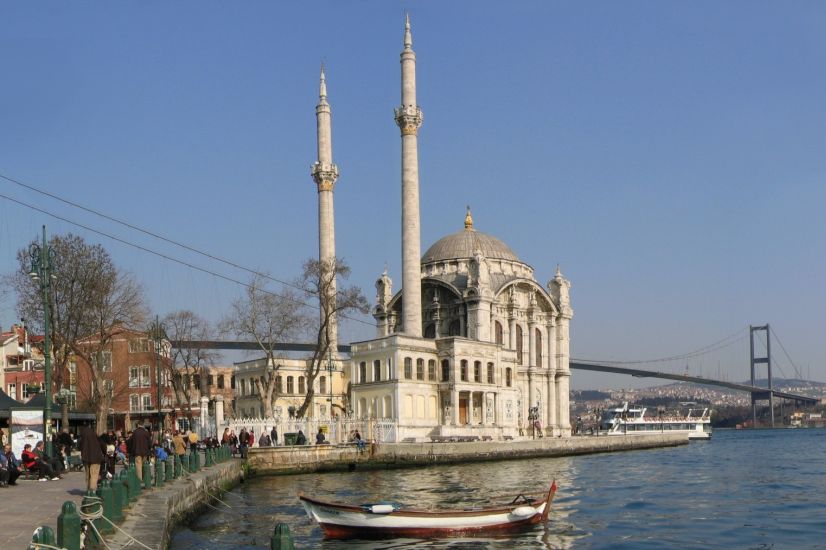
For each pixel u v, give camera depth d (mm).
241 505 48562
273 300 99688
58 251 76875
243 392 123125
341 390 120375
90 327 79000
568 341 136500
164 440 68188
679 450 125188
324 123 120250
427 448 84250
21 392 114312
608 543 36312
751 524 41875
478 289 120375
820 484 62812
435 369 107938
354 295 98312
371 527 36531
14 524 26234
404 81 111438
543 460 94875
